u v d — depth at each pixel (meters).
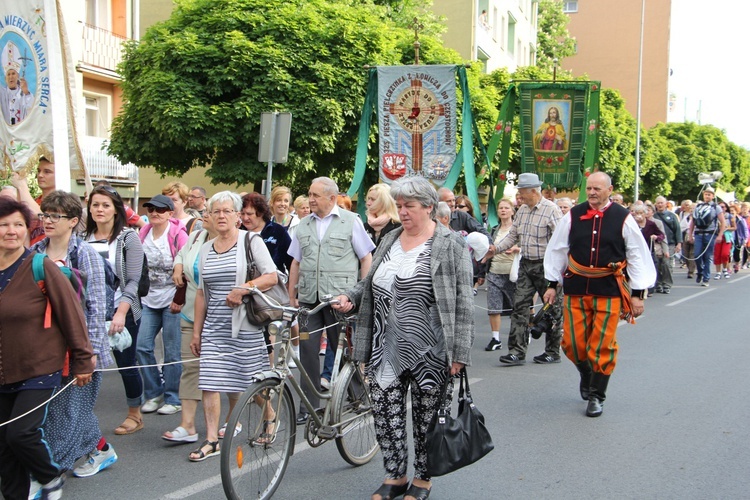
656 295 15.86
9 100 7.38
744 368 8.20
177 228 6.66
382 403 4.36
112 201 5.78
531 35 47.06
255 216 6.96
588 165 13.20
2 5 7.27
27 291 4.12
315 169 18.30
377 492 4.36
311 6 17.69
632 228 6.41
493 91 25.44
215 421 5.43
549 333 8.66
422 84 11.37
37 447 4.11
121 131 17.66
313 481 4.90
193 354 5.79
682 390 7.21
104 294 4.91
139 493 4.72
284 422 4.60
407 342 4.25
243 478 4.26
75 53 20.72
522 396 7.05
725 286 17.98
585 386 6.73
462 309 4.22
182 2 17.98
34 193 15.46
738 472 4.97
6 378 4.10
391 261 4.35
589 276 6.46
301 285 6.33
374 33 17.67
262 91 16.36
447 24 30.97
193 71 16.58
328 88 16.70
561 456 5.31
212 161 18.20
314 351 6.09
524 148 13.39
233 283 5.28
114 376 8.19
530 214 8.45
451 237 4.30
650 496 4.56
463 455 4.12
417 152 11.44
